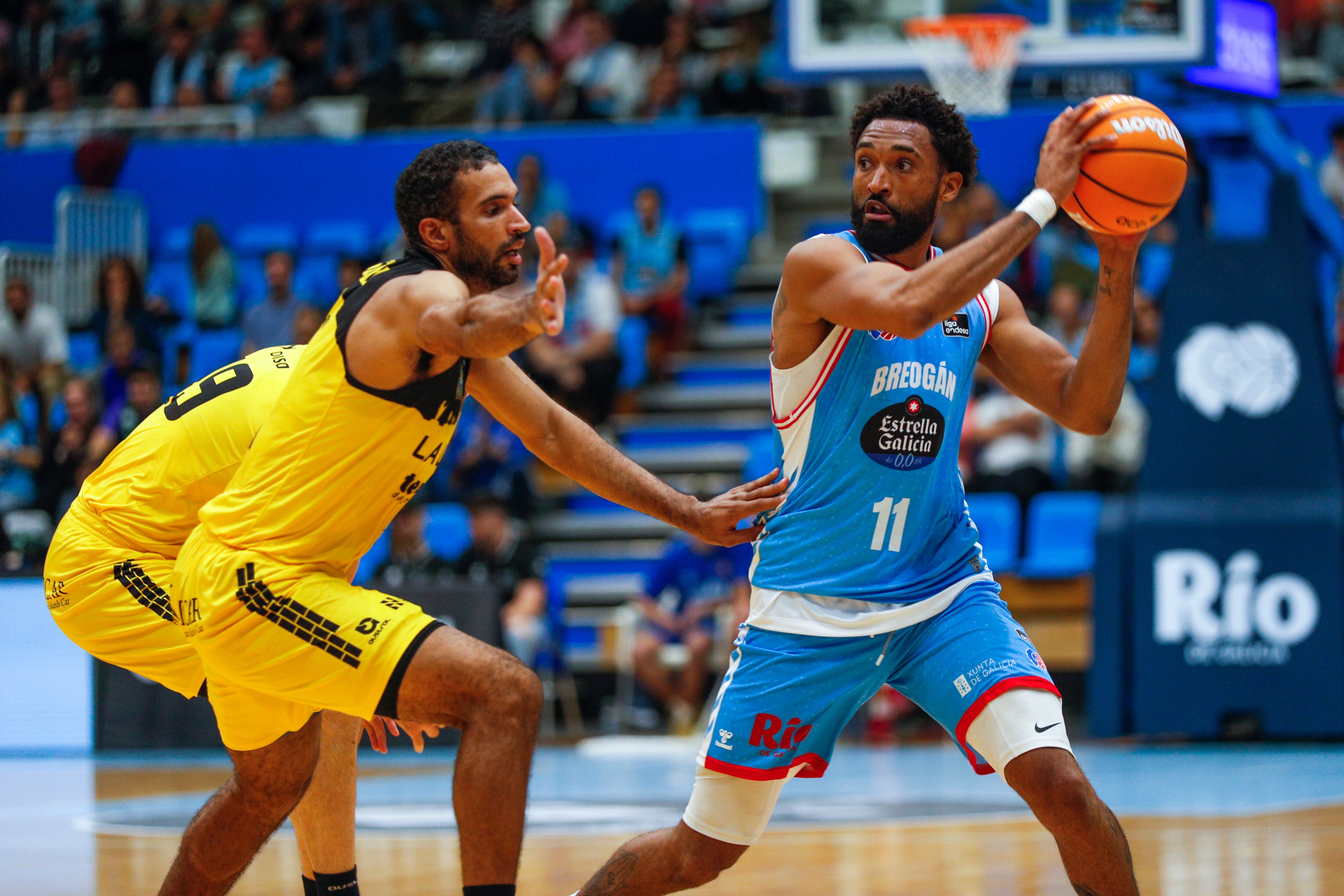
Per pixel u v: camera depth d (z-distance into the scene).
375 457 6.95
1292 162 18.56
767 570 7.33
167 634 8.07
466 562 21.31
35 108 35.12
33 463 24.73
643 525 25.52
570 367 26.00
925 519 7.28
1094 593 18.83
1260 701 18.06
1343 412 20.98
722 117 31.19
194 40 35.19
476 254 7.08
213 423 8.10
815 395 7.18
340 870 8.05
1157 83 18.56
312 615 6.83
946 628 7.18
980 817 13.32
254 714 7.27
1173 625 18.41
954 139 7.21
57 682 20.44
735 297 29.53
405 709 6.79
